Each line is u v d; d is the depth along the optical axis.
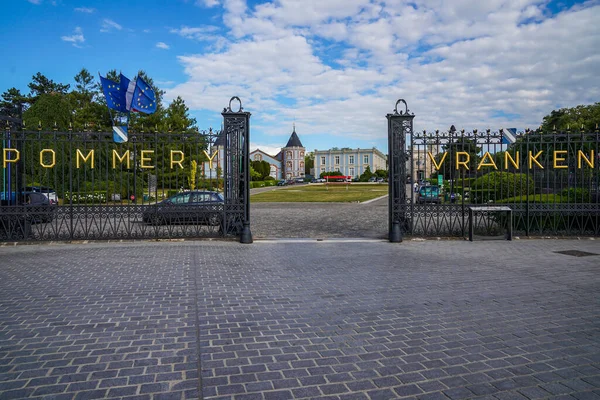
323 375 3.48
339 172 119.19
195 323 4.75
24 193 10.92
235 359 3.79
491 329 4.53
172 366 3.64
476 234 11.84
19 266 7.88
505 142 11.34
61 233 12.66
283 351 3.97
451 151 11.41
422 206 11.47
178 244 10.71
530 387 3.26
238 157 11.47
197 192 11.69
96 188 22.77
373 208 25.42
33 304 5.43
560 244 10.44
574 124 38.88
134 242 10.97
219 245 10.61
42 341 4.18
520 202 11.44
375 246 10.45
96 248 10.03
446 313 5.08
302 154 140.62
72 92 52.22
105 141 10.94
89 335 4.36
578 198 12.22
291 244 10.82
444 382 3.35
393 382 3.35
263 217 19.47
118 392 3.18
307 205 28.52
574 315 4.98
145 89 14.59
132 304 5.46
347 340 4.25
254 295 5.92
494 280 6.75
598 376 3.44
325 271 7.53
